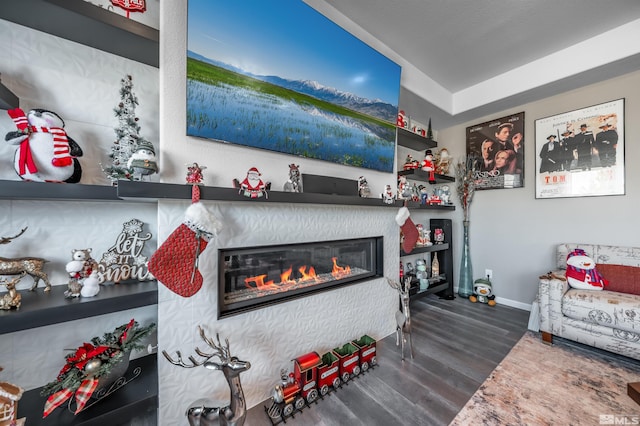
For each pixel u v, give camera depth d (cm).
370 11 188
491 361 183
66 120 117
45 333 114
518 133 289
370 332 210
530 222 282
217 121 135
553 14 189
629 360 183
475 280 318
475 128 326
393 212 232
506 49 230
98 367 104
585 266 213
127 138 124
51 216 115
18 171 98
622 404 140
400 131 255
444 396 147
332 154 186
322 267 197
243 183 132
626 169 225
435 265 316
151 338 141
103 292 110
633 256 212
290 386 139
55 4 93
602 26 201
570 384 157
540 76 243
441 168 325
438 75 272
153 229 140
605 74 224
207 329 128
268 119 153
